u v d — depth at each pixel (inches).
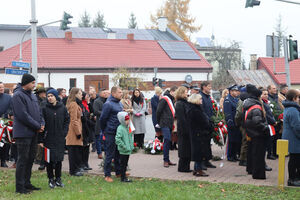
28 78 314.8
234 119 450.6
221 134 427.2
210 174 387.2
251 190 316.5
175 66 1786.4
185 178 368.2
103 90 486.6
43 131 325.7
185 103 396.2
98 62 1683.1
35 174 393.7
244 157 432.1
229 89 456.4
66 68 1603.1
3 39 2055.9
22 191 313.4
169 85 1772.9
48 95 326.3
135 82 1624.0
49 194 304.5
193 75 1819.6
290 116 327.9
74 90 390.9
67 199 288.7
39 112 320.8
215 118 428.1
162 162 463.5
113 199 290.5
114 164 378.6
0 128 417.7
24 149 313.3
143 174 390.9
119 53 1784.0
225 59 2412.6
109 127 356.8
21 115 308.0
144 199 289.0
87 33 2129.7
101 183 347.3
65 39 1779.0
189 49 1940.2
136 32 2271.2
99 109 483.2
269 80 1815.9
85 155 418.6
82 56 1697.8
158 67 1749.5
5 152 442.3
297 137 327.9
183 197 289.7
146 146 538.9
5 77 1544.0
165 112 429.1
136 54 1807.3
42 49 1686.8
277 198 293.7
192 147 375.2
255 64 1972.2
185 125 393.1
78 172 385.1
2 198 294.7
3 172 402.9
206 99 420.2
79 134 382.6
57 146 327.0
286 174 385.7
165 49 1881.2
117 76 1606.8
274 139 483.5
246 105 363.6
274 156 488.4
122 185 336.8
